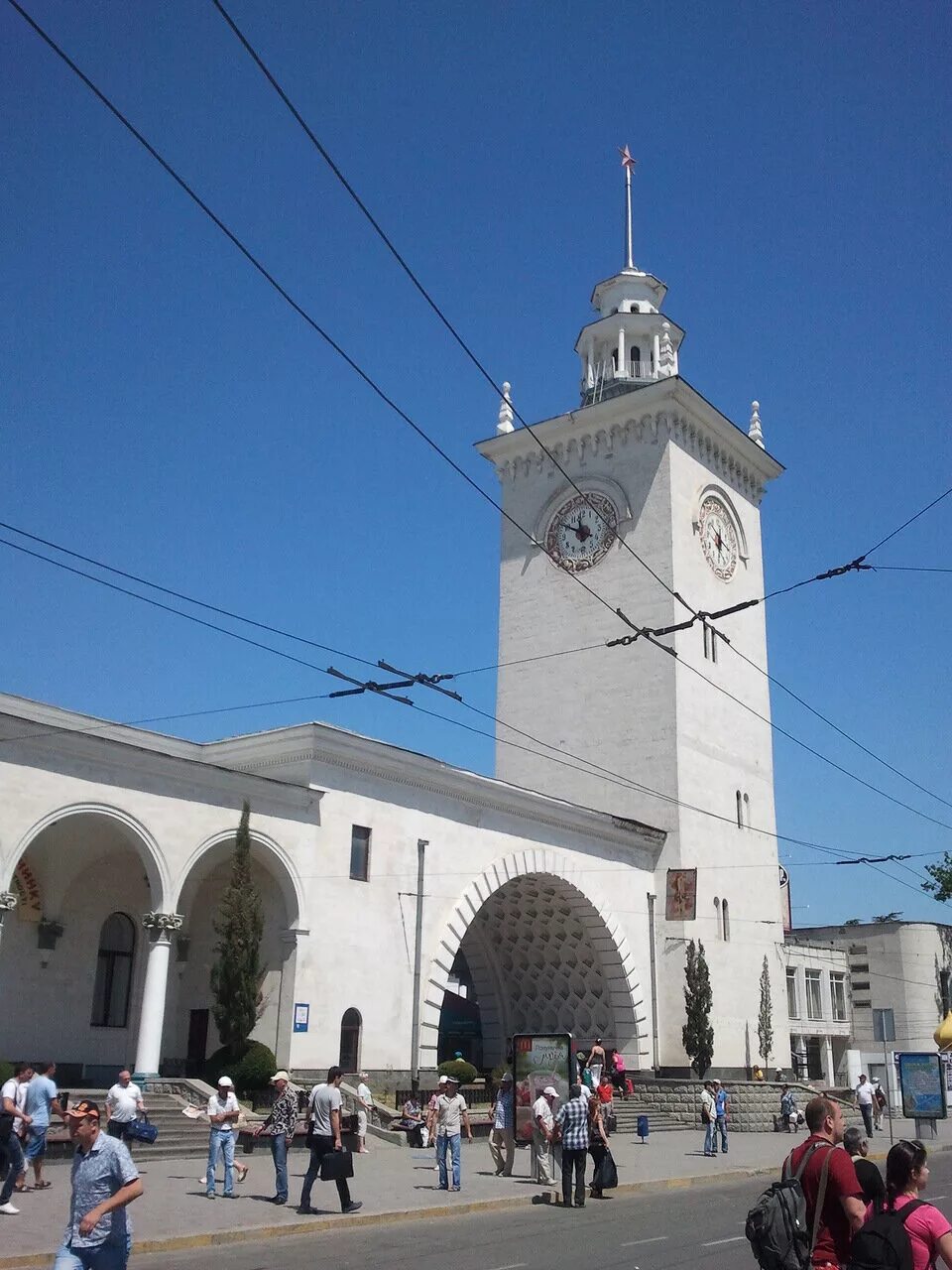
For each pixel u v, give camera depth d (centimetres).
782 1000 5234
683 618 5034
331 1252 1609
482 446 5784
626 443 5356
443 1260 1536
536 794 4194
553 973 4928
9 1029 3034
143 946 3378
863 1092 4022
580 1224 1923
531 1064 2814
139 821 2944
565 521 5456
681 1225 1911
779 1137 3972
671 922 4712
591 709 5112
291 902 3275
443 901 3769
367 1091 3152
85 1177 943
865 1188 948
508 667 5434
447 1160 2261
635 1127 4012
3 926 3053
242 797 3195
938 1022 7238
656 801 4841
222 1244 1678
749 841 5231
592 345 6022
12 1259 1441
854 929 7506
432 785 3812
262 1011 3244
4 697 2997
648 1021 4597
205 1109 2739
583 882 4422
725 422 5488
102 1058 3247
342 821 3469
